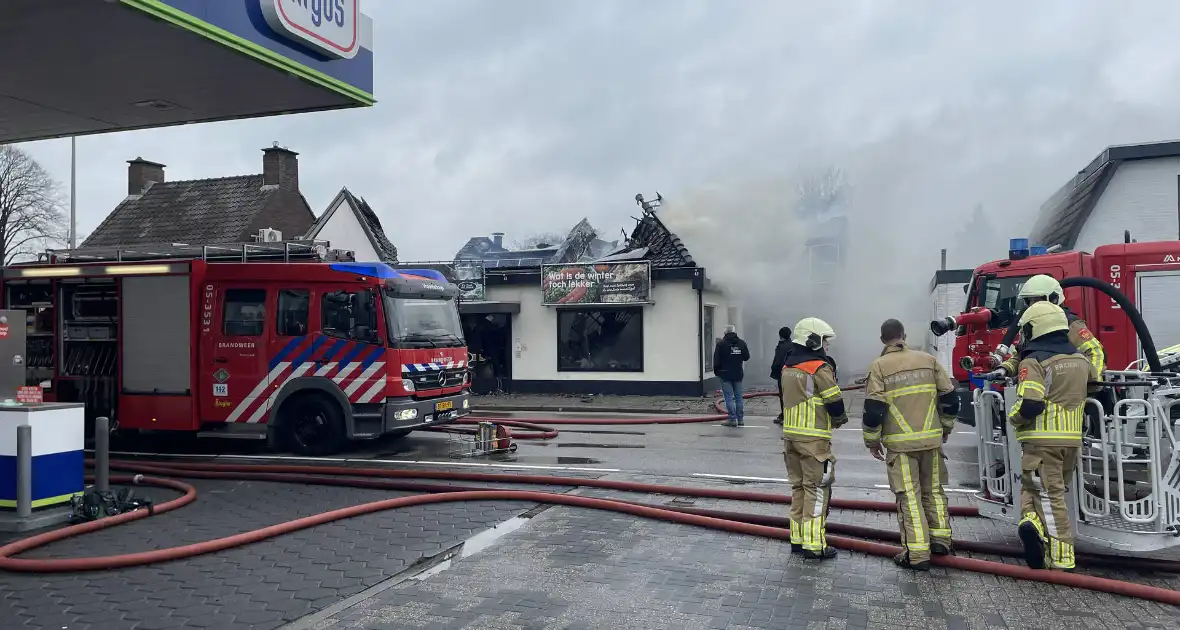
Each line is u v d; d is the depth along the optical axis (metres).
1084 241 19.81
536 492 7.75
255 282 10.77
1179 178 19.06
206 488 8.59
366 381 10.32
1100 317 10.69
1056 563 5.21
